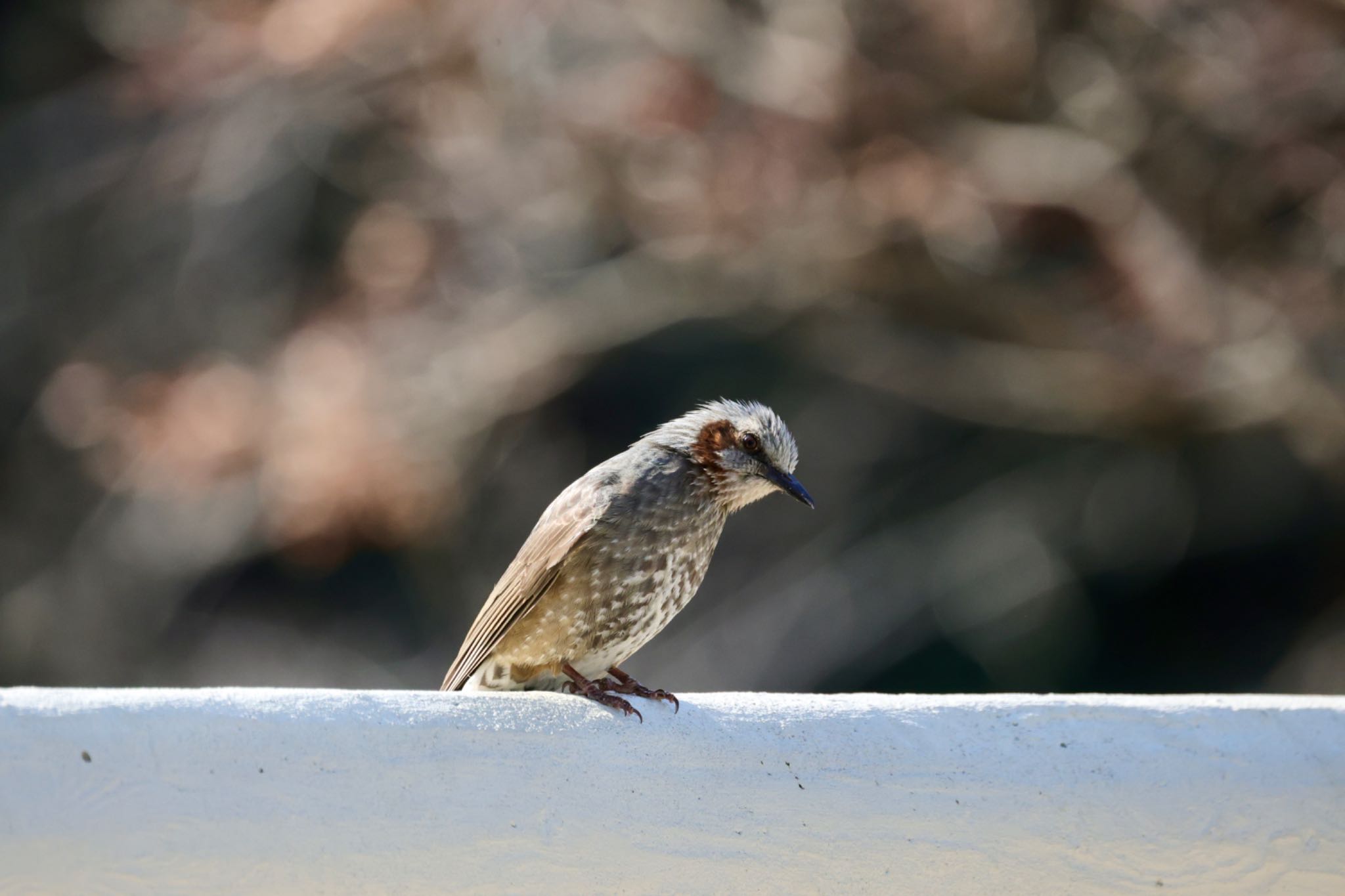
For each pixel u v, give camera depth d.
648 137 13.46
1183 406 14.09
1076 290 14.11
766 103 13.15
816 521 20.23
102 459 16.14
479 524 19.75
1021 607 19.98
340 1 13.77
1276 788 4.19
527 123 14.05
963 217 13.04
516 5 13.74
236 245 19.09
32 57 20.30
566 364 16.58
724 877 4.04
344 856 3.77
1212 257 13.58
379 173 17.16
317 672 20.14
